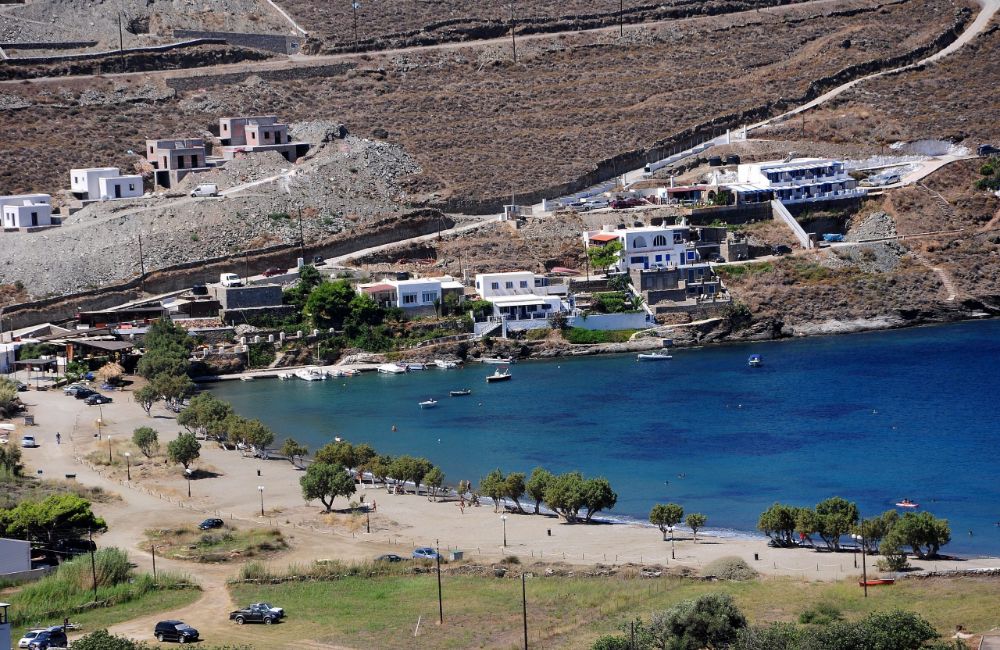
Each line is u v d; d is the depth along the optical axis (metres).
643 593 186.12
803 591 185.00
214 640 172.62
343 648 170.50
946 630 168.62
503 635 173.12
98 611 184.88
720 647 165.62
